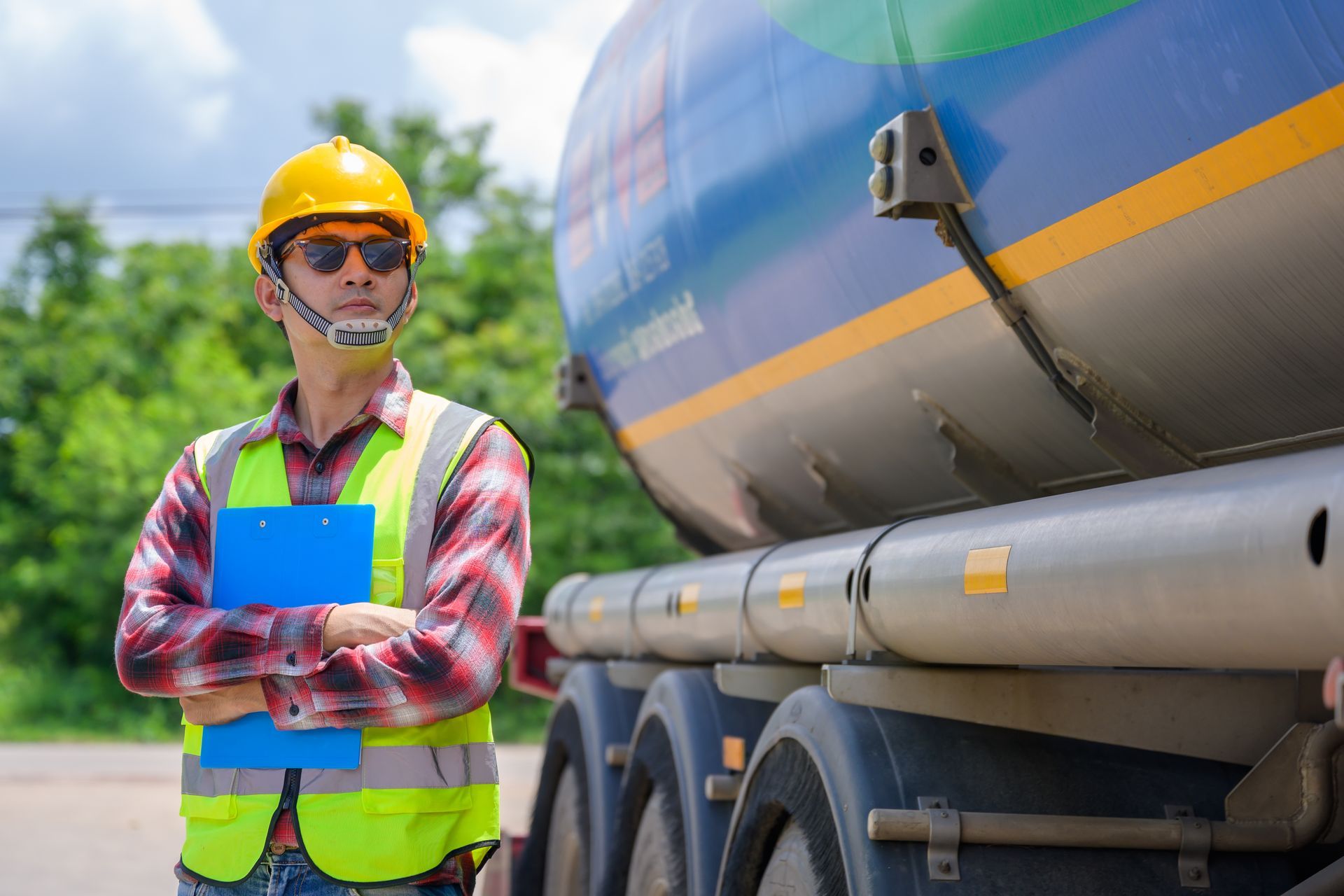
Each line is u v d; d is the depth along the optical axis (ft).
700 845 11.35
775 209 10.37
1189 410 7.73
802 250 10.21
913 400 9.96
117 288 93.86
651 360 14.55
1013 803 7.66
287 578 7.10
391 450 7.34
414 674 6.66
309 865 6.82
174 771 52.01
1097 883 7.30
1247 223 6.43
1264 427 7.47
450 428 7.40
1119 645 6.04
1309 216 6.12
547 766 18.06
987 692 8.23
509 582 7.06
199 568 7.44
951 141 8.06
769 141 10.25
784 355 11.35
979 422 9.51
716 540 17.47
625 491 75.15
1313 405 7.06
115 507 79.05
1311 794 7.28
